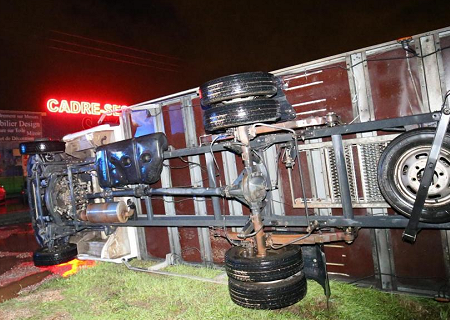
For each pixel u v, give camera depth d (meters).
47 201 5.73
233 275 3.56
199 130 5.06
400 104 3.64
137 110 5.64
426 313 3.39
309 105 4.15
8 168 16.64
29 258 7.13
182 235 5.51
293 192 4.20
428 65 3.48
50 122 17.52
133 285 4.77
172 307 4.00
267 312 3.64
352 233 3.64
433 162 2.90
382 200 3.55
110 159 4.98
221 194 3.97
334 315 3.48
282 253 3.54
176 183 5.39
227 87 3.29
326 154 3.80
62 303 4.44
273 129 3.67
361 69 3.82
